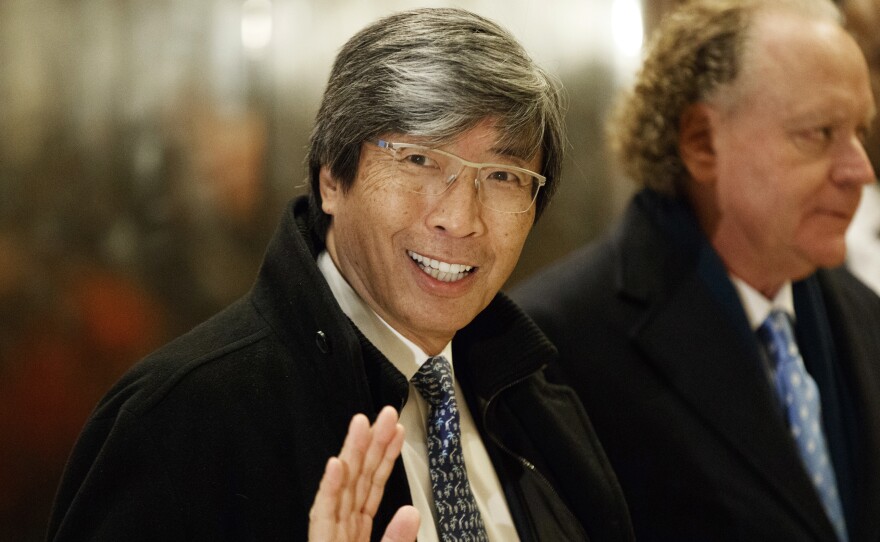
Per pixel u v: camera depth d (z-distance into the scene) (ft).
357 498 5.11
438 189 6.14
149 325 21.61
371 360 6.26
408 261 6.27
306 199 6.96
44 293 21.21
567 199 21.20
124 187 21.30
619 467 8.69
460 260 6.21
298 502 5.90
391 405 6.22
